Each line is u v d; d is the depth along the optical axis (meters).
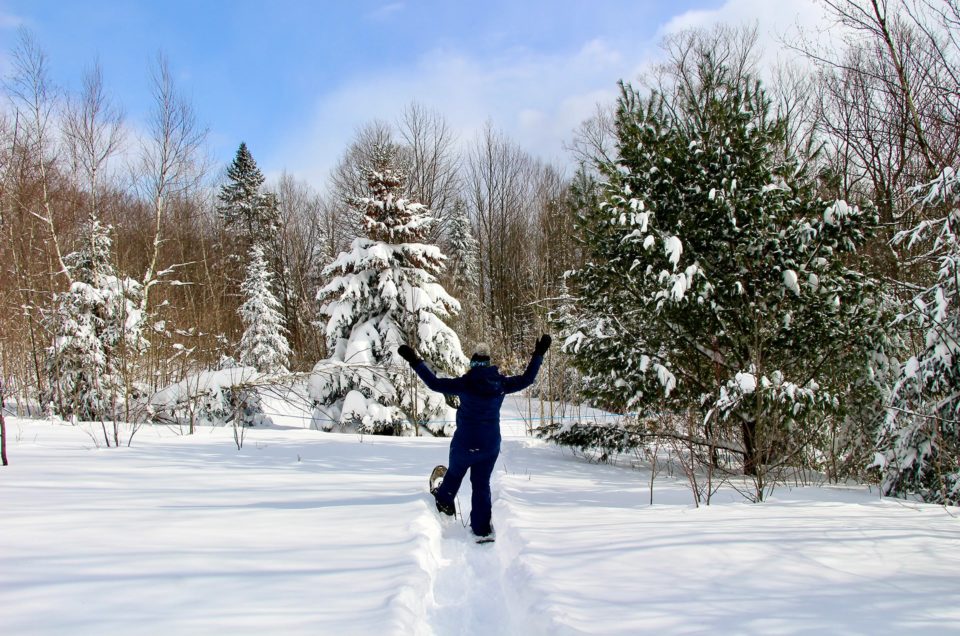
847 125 10.05
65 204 13.84
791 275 6.73
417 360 4.30
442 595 3.10
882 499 5.42
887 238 8.36
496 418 4.27
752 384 6.18
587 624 2.28
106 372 11.57
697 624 2.28
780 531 3.74
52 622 2.10
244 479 5.59
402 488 5.23
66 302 11.59
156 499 4.38
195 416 11.83
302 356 24.08
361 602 2.43
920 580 2.80
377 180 13.44
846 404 7.11
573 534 3.76
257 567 2.84
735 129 7.36
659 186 7.76
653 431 7.46
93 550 2.94
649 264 7.48
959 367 5.48
